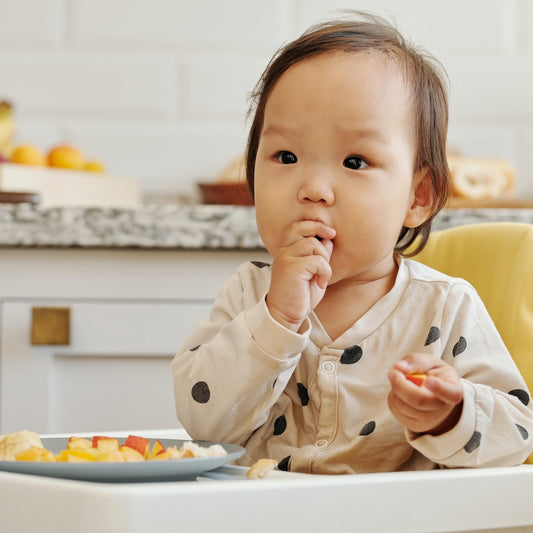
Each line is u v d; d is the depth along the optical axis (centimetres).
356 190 76
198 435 77
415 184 84
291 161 78
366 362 79
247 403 74
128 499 52
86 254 151
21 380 152
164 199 227
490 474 62
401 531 59
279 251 77
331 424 78
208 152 226
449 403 64
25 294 152
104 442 67
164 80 226
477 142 231
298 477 64
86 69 226
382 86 78
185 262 151
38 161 194
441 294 81
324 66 77
